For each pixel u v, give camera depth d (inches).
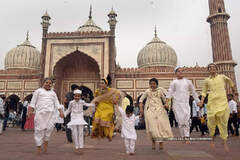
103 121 82.7
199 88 442.6
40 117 82.8
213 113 95.3
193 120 195.8
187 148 98.0
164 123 95.0
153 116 95.4
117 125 90.7
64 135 171.6
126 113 85.8
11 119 320.5
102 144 114.3
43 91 87.4
